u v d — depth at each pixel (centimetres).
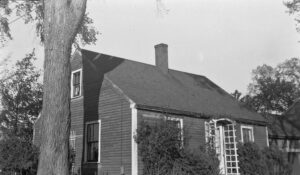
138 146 1811
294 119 3544
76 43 1888
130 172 1791
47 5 1201
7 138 1733
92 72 2202
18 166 1623
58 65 1137
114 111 1969
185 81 2756
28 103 2903
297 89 6006
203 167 1755
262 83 6153
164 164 1747
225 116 2230
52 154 1074
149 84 2280
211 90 2853
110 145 1941
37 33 1798
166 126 1808
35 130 2402
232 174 2181
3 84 2853
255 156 2138
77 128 2184
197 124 2161
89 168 2023
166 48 2758
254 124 2564
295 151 3052
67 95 1141
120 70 2295
